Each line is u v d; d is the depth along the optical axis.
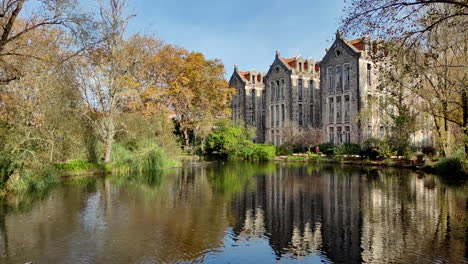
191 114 44.34
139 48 32.81
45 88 18.92
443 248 9.09
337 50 42.12
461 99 21.98
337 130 42.34
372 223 11.54
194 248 9.34
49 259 8.60
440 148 26.91
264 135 59.19
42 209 13.73
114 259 8.58
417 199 15.19
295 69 48.88
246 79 61.59
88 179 22.67
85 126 26.05
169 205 14.47
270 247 9.39
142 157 27.48
